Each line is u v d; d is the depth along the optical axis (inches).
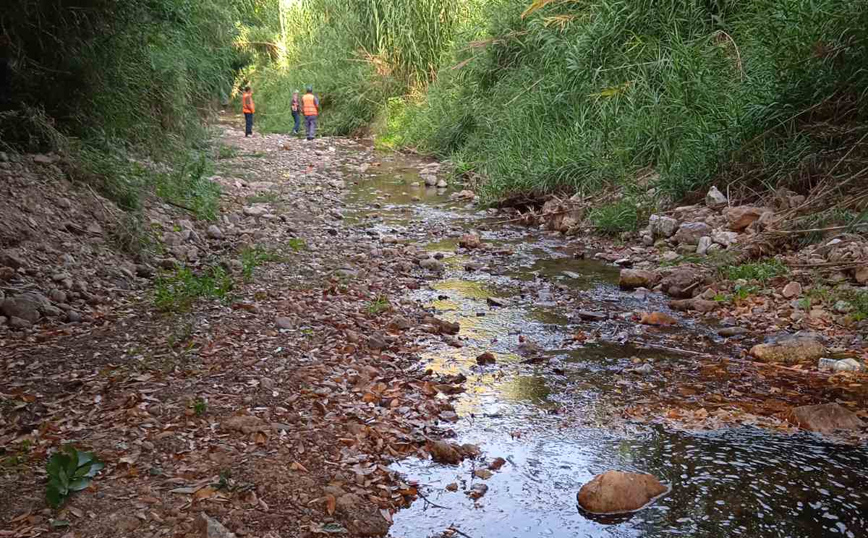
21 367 177.3
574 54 476.1
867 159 305.0
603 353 212.2
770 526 126.2
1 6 308.2
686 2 448.5
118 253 268.4
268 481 132.1
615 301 263.7
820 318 231.3
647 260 315.0
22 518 118.2
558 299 265.3
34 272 229.6
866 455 150.9
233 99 1172.5
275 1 1127.6
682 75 409.1
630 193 382.3
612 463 148.9
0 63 309.0
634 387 187.6
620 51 462.9
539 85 527.5
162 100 482.6
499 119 543.2
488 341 220.8
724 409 173.9
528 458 151.0
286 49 1065.5
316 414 161.0
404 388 181.5
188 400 163.3
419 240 362.3
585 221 382.0
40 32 326.6
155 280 258.5
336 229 372.5
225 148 603.2
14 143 302.0
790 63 341.1
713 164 357.1
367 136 826.8
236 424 151.6
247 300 241.9
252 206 406.3
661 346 217.8
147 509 121.4
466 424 165.8
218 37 669.9
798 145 327.9
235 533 117.0
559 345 218.5
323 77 923.4
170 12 433.4
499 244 356.5
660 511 131.5
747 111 346.6
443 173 571.2
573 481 142.3
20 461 135.1
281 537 117.3
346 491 132.2
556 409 174.4
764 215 306.5
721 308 250.4
